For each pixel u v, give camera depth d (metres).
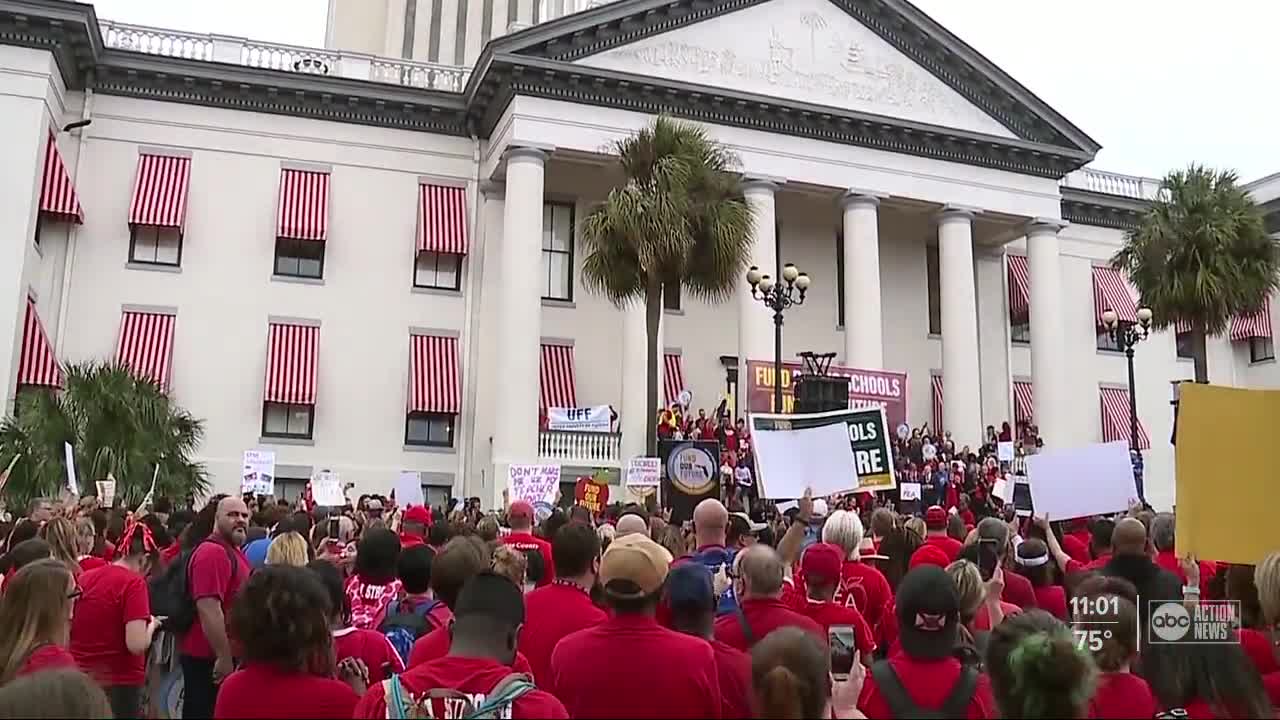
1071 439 37.38
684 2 31.00
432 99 31.48
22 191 26.20
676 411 26.89
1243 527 6.96
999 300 37.69
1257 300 28.25
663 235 20.25
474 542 6.84
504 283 28.64
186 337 29.25
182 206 29.33
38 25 26.72
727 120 31.31
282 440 29.59
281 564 4.57
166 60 29.39
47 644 5.15
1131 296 38.81
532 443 27.91
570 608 5.99
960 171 33.59
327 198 30.72
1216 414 7.12
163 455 23.30
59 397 22.67
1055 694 3.86
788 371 25.31
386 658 5.77
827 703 4.17
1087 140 34.66
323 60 31.61
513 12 57.50
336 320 30.53
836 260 35.81
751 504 22.56
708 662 4.57
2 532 11.29
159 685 9.34
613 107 30.17
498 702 4.09
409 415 30.72
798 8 32.69
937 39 33.34
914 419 36.09
